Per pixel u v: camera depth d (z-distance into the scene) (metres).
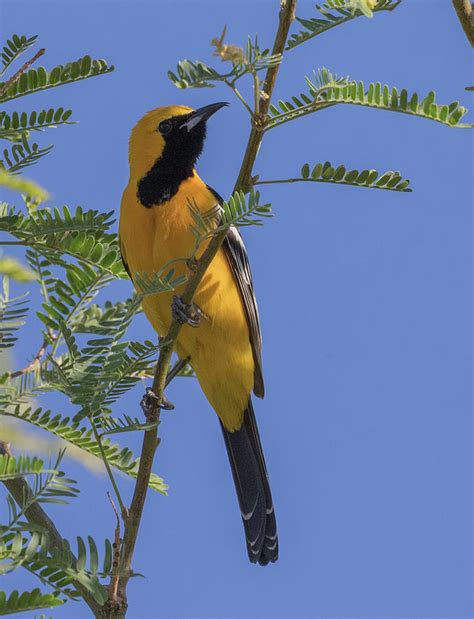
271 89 6.64
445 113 6.45
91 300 8.81
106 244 8.23
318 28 6.48
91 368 6.85
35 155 7.87
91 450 7.74
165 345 7.43
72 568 6.07
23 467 6.10
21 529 6.02
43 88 7.71
